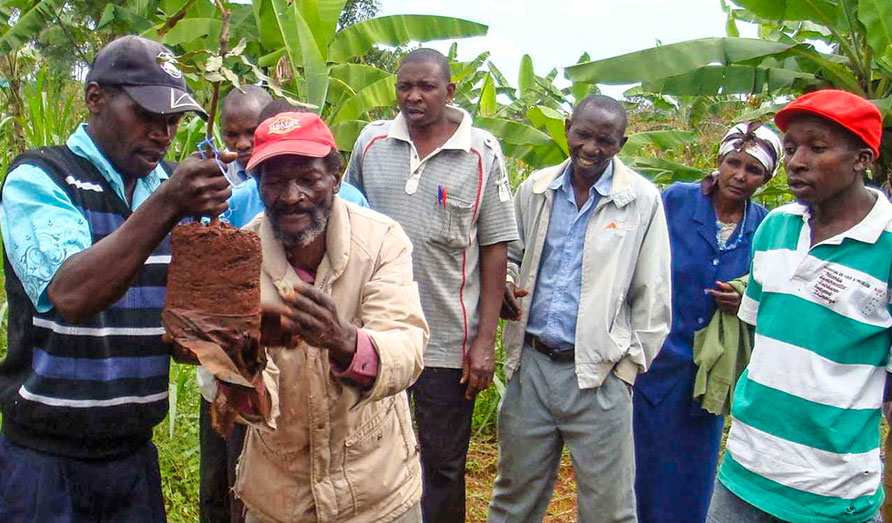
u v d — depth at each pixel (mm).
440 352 3717
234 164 3717
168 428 4512
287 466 2402
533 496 3836
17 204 2141
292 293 1965
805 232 2848
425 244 3668
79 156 2271
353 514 2434
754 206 3975
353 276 2299
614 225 3582
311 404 2293
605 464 3621
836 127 2658
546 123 6488
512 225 3740
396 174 3727
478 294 3799
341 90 6680
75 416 2248
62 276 1978
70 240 2105
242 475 2518
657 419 3969
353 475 2400
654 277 3602
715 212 3967
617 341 3584
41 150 2246
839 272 2732
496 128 6516
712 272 3908
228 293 1890
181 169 1898
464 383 3787
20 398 2240
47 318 2217
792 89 6574
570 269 3662
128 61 2215
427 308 3707
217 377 1992
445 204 3641
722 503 3021
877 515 2896
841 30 6508
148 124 2236
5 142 5832
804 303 2793
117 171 2314
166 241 2383
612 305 3562
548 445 3758
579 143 3518
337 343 2023
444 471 3807
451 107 3832
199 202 1911
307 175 2143
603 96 3586
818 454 2771
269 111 3361
